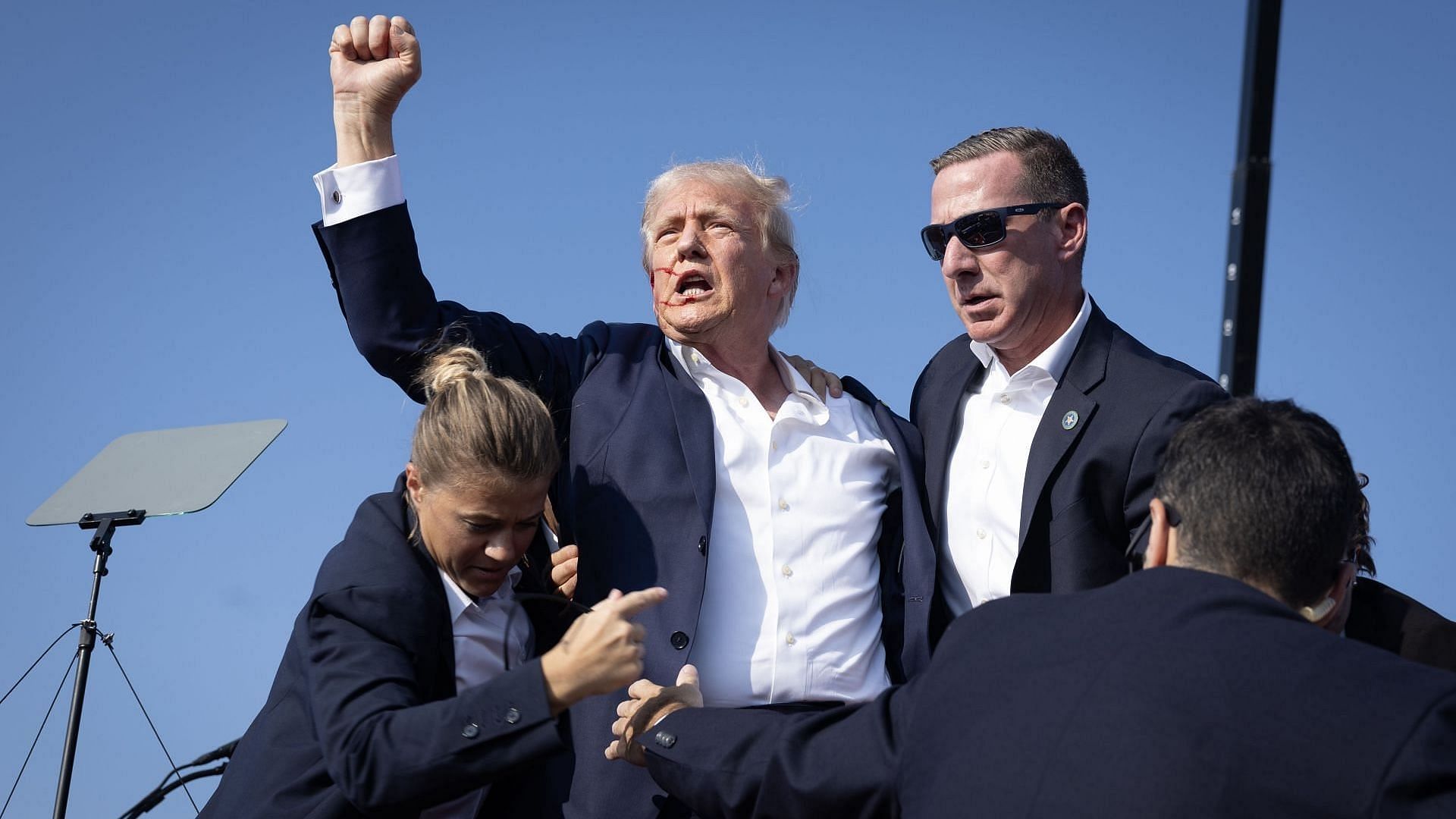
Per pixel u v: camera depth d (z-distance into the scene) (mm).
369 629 3240
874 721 3004
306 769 3174
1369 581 3799
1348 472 2850
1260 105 4137
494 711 2963
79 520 5285
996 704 2689
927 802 2680
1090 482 4070
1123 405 4109
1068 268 4375
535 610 3641
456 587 3436
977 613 2918
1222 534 2814
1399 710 2410
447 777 2947
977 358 4562
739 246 4207
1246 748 2436
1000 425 4355
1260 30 4133
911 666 4051
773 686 3871
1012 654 2756
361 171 3920
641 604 3031
